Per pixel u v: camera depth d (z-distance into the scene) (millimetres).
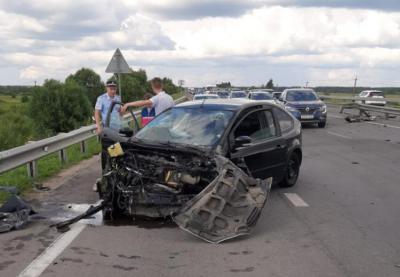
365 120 28906
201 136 7516
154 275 4969
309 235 6438
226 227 6125
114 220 6957
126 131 8148
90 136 14508
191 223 6051
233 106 8312
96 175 10672
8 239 6113
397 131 22391
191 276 4957
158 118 8375
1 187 7523
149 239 6145
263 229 6707
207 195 6242
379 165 12461
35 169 10172
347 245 6031
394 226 6906
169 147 7051
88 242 5996
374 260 5500
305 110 24047
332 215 7492
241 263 5352
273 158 8688
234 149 7520
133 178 6867
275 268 5207
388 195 8953
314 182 10180
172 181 6719
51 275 4934
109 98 10797
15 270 5062
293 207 7980
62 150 12266
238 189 6449
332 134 21078
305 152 15094
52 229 6555
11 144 22125
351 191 9281
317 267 5250
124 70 17781
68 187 9328
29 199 8320
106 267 5172
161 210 6719
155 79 10484
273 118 9094
